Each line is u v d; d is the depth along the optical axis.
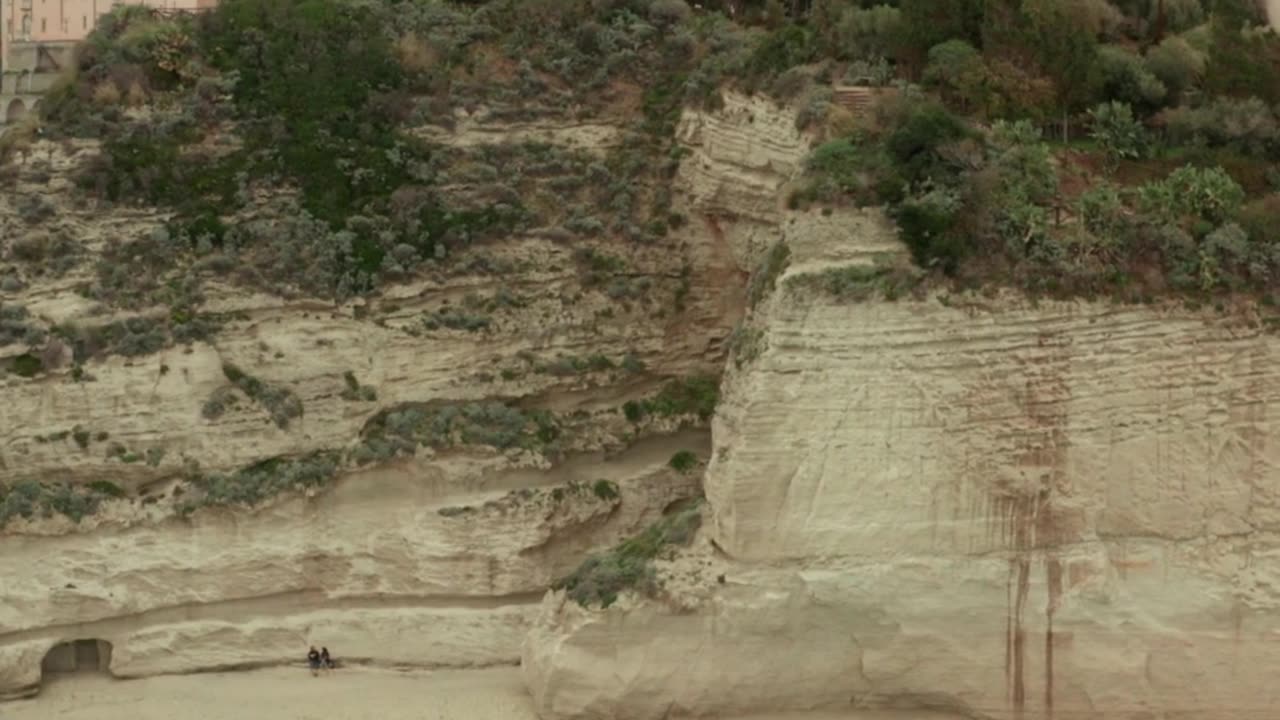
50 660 62.44
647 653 56.56
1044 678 55.19
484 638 62.28
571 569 63.75
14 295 64.50
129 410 63.66
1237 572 54.69
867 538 55.44
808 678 56.28
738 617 56.00
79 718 59.56
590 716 57.00
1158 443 55.03
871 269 55.88
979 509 55.25
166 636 62.06
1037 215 56.00
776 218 63.03
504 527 63.03
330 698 60.09
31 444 63.06
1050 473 55.03
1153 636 54.78
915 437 55.41
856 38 63.91
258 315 64.88
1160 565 54.88
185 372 64.12
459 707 59.00
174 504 62.69
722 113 65.19
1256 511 54.84
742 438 55.94
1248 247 55.81
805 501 55.69
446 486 63.59
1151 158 59.81
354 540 63.12
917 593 55.28
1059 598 54.97
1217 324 55.16
